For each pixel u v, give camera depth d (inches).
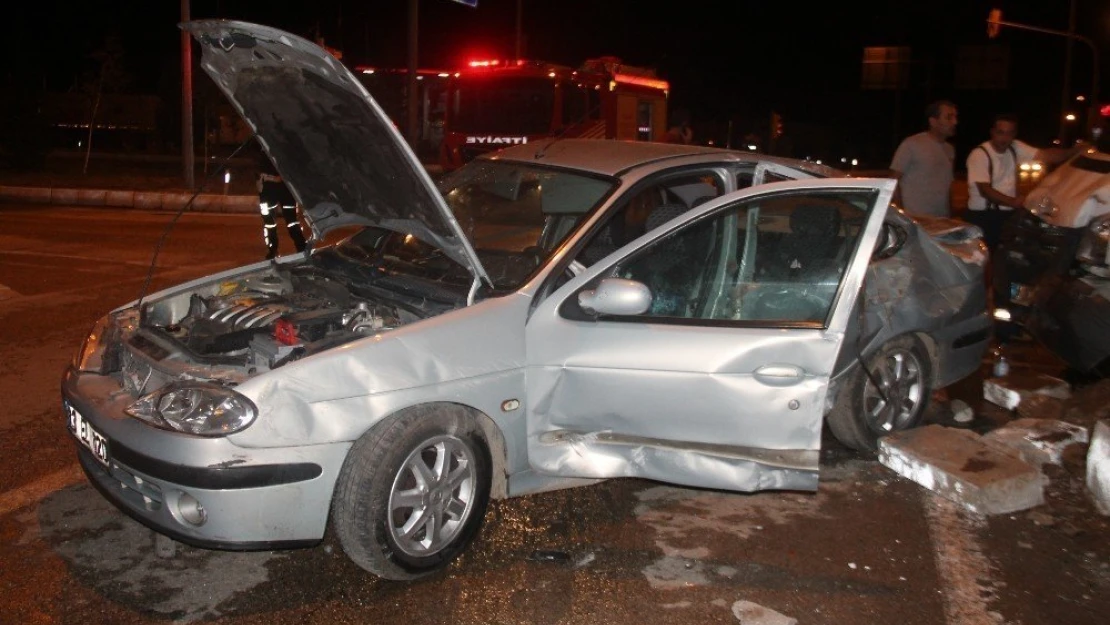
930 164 303.7
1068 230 261.7
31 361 270.7
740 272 167.2
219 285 198.2
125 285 378.6
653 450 161.5
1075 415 224.8
